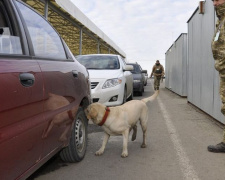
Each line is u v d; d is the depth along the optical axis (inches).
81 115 142.3
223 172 126.2
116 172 126.8
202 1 274.5
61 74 111.6
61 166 134.5
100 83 248.8
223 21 147.1
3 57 74.6
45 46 109.3
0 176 66.8
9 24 86.3
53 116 98.8
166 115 276.5
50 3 398.0
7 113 69.6
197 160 142.4
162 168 131.3
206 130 209.5
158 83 581.6
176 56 520.1
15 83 74.0
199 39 297.7
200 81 292.4
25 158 79.5
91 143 175.9
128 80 319.3
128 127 148.2
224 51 145.7
